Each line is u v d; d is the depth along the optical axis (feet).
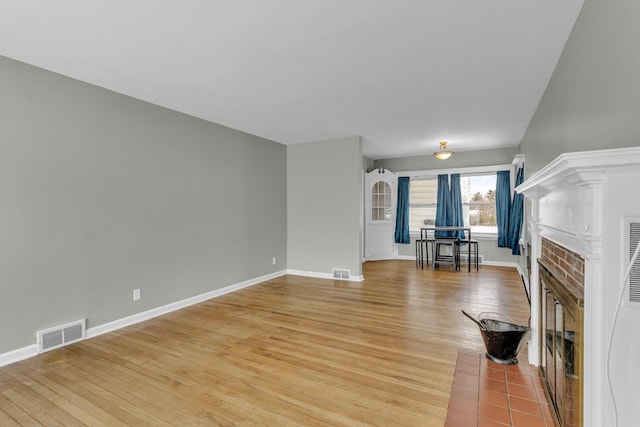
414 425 5.72
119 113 10.67
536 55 8.27
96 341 9.51
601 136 5.14
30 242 8.55
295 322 11.01
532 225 7.93
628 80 4.13
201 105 12.02
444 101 11.74
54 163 9.04
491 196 21.86
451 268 20.59
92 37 7.30
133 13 6.40
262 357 8.41
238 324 10.85
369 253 23.81
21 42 7.47
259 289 15.49
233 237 15.25
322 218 17.98
